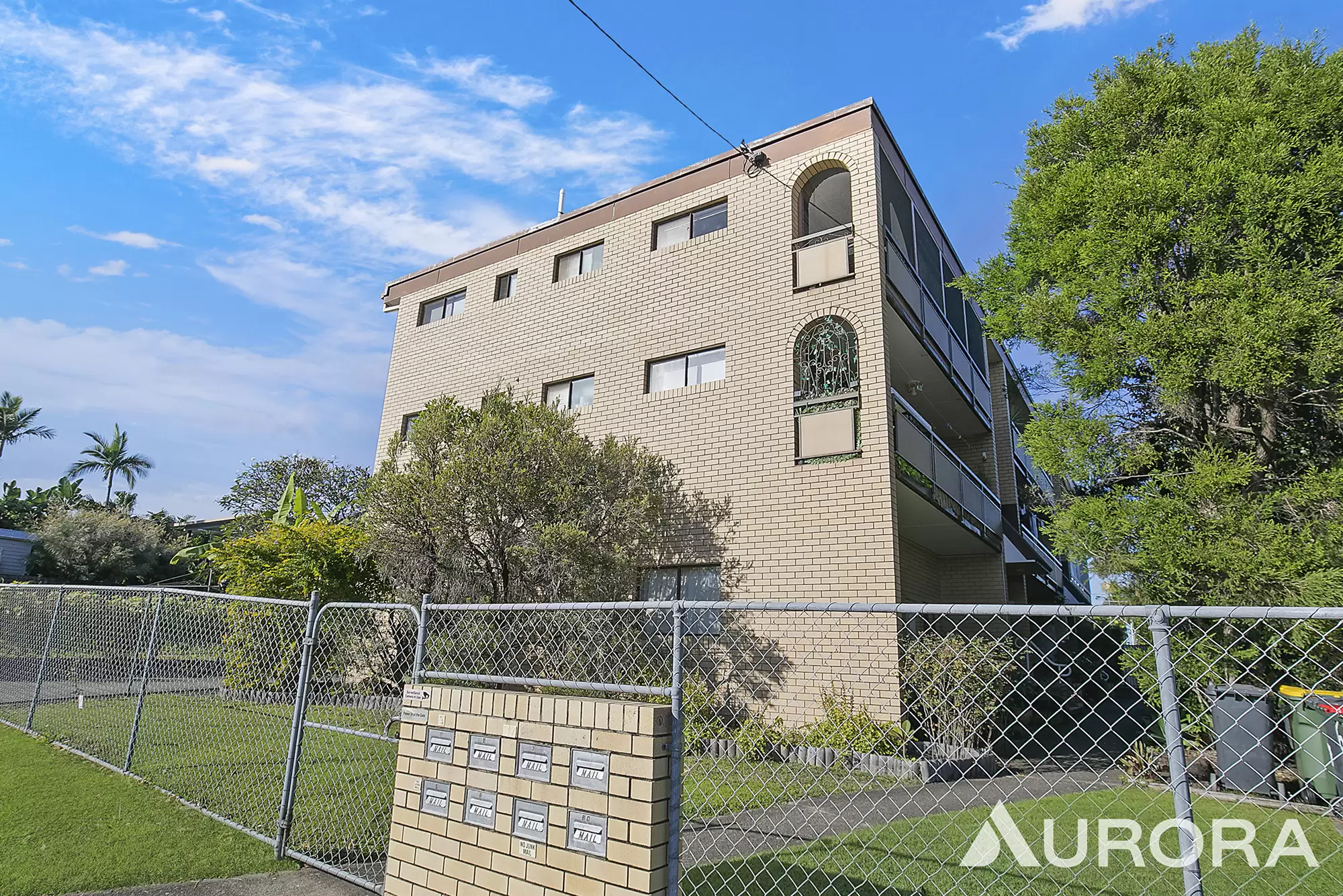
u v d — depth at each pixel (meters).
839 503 10.09
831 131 11.76
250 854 4.70
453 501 9.98
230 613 8.55
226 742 7.55
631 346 12.91
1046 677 13.98
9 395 48.56
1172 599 7.86
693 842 5.10
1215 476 7.77
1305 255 7.92
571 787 3.13
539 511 10.07
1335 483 7.47
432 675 4.00
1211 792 6.65
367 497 10.72
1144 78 9.66
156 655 8.53
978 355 17.31
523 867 3.21
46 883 4.12
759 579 10.44
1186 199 8.20
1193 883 2.24
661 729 2.96
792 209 11.77
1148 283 8.28
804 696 9.60
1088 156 9.72
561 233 14.66
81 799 5.70
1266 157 8.03
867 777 7.42
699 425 11.65
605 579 10.11
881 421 10.04
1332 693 2.59
